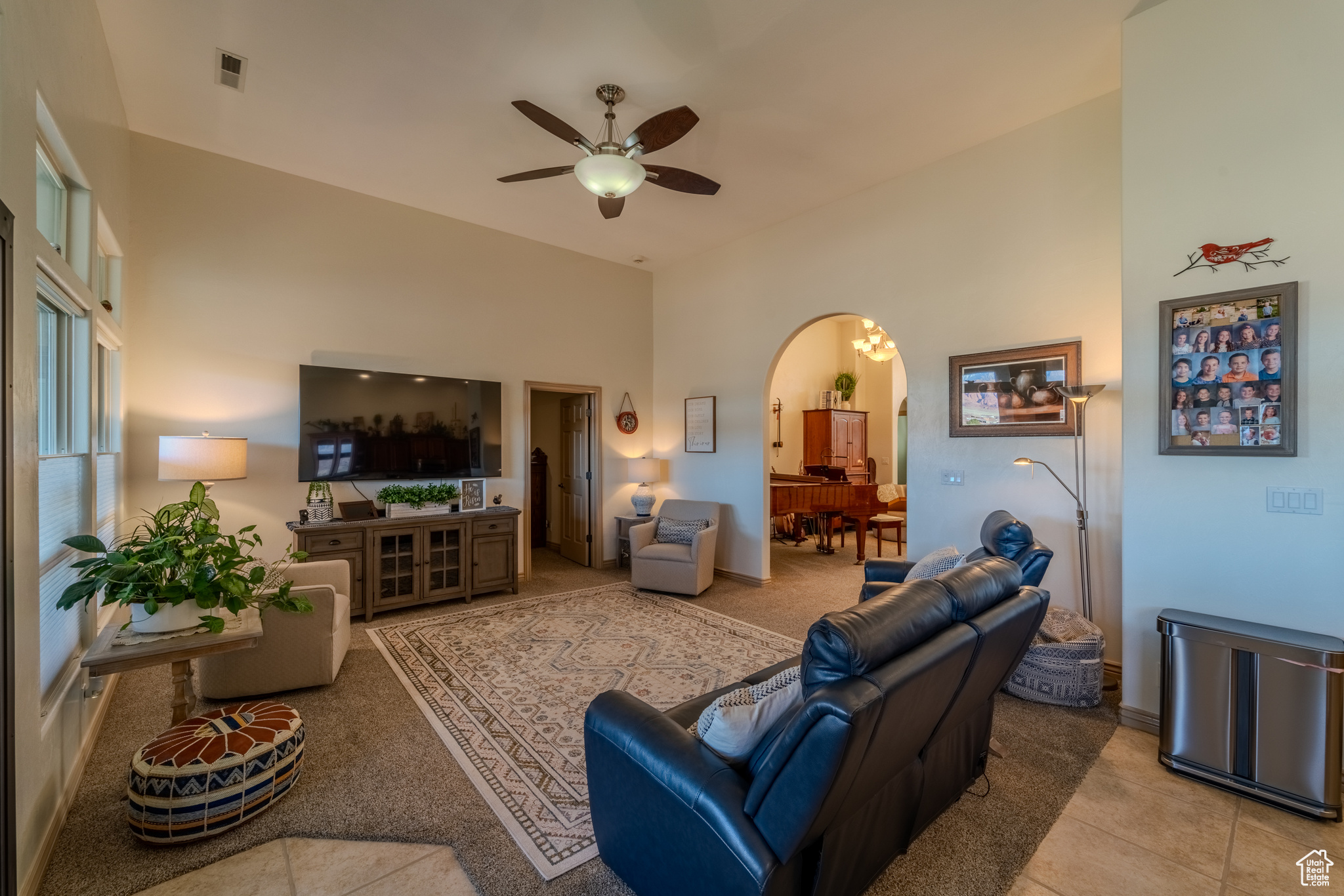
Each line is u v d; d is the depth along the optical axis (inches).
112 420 128.8
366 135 142.7
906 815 66.6
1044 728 102.8
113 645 80.5
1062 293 133.4
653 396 253.6
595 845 72.4
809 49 110.3
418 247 188.5
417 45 109.7
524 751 93.6
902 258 164.1
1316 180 85.9
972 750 81.9
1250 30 91.3
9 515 54.6
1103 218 127.5
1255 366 89.8
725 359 220.2
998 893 64.5
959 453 151.5
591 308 233.6
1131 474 102.4
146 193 144.3
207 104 130.3
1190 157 96.3
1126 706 103.3
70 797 78.3
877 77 119.3
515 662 131.6
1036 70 117.3
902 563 136.9
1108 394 126.7
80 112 90.3
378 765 89.0
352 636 149.1
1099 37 107.7
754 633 153.0
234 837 72.6
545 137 142.6
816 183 169.2
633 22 103.0
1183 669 87.7
